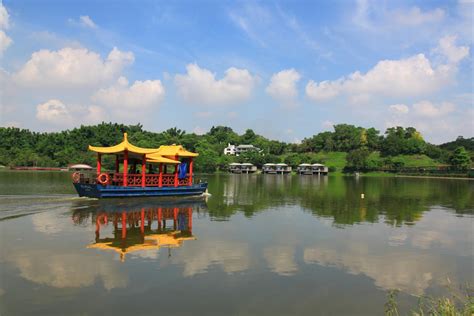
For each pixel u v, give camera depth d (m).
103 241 18.56
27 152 118.75
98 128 143.88
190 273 13.82
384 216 29.47
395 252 17.67
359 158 139.88
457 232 23.09
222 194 48.38
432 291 12.66
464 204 39.66
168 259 15.55
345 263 15.62
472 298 11.91
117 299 11.33
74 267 14.23
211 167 145.50
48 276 13.20
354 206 36.09
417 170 131.75
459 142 170.00
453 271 14.87
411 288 12.88
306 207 34.69
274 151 182.62
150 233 20.88
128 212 28.39
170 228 22.53
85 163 118.31
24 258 15.28
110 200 34.84
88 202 32.94
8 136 130.00
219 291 12.13
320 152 177.88
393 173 134.00
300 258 16.22
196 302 11.24
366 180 98.56
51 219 24.41
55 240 18.55
